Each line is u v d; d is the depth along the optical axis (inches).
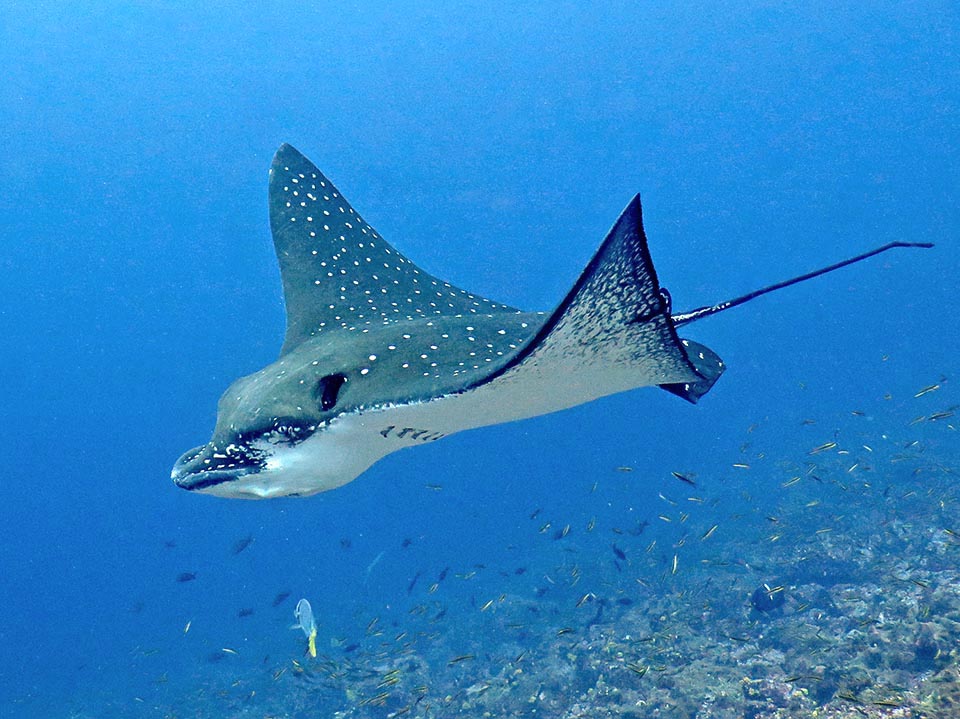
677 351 122.5
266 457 123.3
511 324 157.1
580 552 852.6
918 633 283.7
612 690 344.8
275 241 199.9
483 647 533.0
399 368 129.7
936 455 769.6
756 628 397.1
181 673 770.2
